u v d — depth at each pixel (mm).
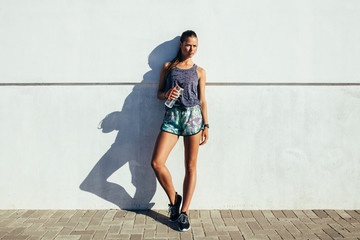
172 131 3580
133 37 3914
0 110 3969
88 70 3938
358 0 3924
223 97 3990
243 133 4027
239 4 3902
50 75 3936
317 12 3934
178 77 3562
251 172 4059
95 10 3881
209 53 3938
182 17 3902
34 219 3771
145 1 3883
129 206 4078
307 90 4012
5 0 3857
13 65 3924
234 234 3443
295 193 4094
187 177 3713
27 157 4016
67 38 3906
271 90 4000
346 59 3984
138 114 3998
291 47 3959
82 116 3988
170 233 3461
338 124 4055
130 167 4051
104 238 3336
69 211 4012
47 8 3871
